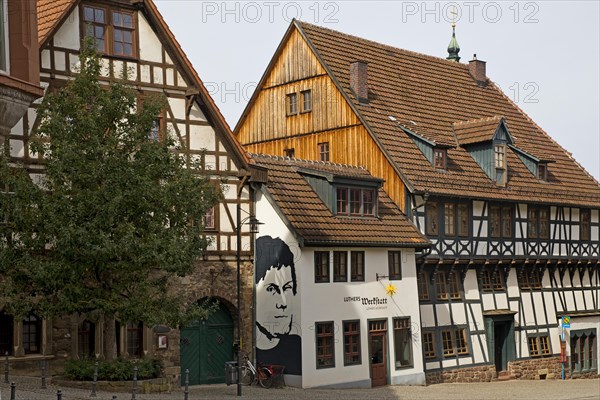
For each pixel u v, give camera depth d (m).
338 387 26.98
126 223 19.89
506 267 34.47
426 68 38.34
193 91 26.42
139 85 25.50
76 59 24.00
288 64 34.75
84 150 20.19
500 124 34.34
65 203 19.64
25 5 16.12
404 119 33.84
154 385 21.78
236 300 26.94
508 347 34.44
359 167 31.66
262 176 27.41
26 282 20.33
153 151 20.53
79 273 19.98
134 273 20.70
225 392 24.14
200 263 26.23
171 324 21.12
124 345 24.38
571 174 39.03
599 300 39.03
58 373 22.31
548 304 36.28
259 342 27.16
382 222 29.53
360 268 28.28
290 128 34.50
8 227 20.11
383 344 28.72
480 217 33.25
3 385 20.39
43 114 20.61
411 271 30.00
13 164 22.45
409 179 30.50
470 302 32.84
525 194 35.06
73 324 23.27
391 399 24.48
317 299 26.73
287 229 26.72
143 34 25.72
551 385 31.64
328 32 35.28
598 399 26.47
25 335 22.75
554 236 36.59
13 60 15.99
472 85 40.00
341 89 32.62
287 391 25.22
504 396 26.72
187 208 20.78
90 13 24.52
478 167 34.38
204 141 26.81
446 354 31.58
